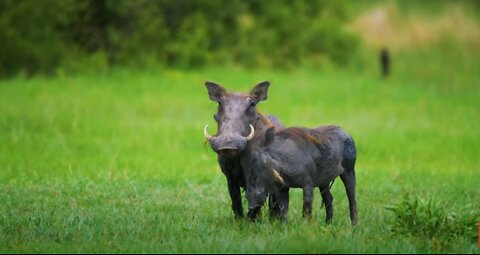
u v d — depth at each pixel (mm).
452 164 58969
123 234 34781
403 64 119375
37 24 99375
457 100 92750
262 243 31781
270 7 112250
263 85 36531
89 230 35188
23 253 31031
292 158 35656
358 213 40938
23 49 96938
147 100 83500
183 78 97125
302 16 114062
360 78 104688
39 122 69250
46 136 65188
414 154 62312
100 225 36625
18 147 60156
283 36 112438
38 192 45156
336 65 113562
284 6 114375
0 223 37469
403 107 86188
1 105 76750
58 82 91562
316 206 42969
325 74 106562
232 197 37156
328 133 37812
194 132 68688
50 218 38062
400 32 135125
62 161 54875
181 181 48719
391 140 66938
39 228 35656
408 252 31625
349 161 38406
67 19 101250
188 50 103000
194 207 42062
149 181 48438
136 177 49812
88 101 81625
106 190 45594
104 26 105625
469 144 66188
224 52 106812
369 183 49094
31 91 85188
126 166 53812
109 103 81188
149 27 104438
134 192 45312
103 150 60156
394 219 36719
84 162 54906
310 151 36219
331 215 38594
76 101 81250
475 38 135500
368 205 43406
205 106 82250
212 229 35656
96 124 70750
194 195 45156
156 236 34406
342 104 86438
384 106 86500
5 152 57938
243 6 110625
